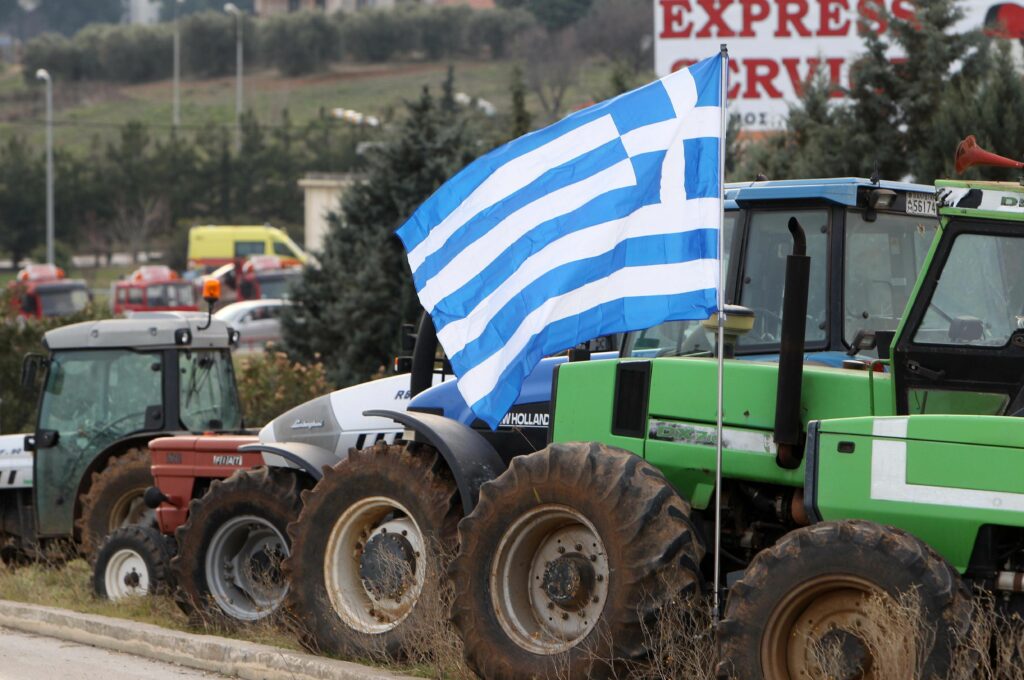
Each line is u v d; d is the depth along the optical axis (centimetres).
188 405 4419
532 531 2470
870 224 2797
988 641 2008
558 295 2441
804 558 2092
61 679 2822
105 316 7744
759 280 2827
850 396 2291
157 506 3750
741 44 8638
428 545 2747
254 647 2908
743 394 2373
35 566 4441
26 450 4603
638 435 2475
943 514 2069
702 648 2252
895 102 6019
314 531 2908
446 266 2567
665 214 2411
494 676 2447
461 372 2500
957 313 2206
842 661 2061
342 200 8475
